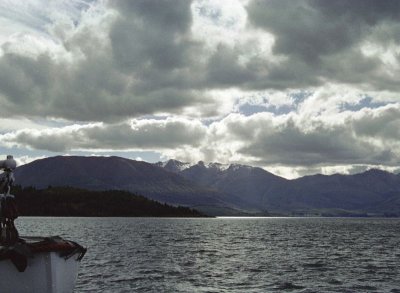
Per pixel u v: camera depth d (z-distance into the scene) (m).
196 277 37.78
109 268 42.44
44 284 20.78
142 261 48.69
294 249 69.19
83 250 22.64
